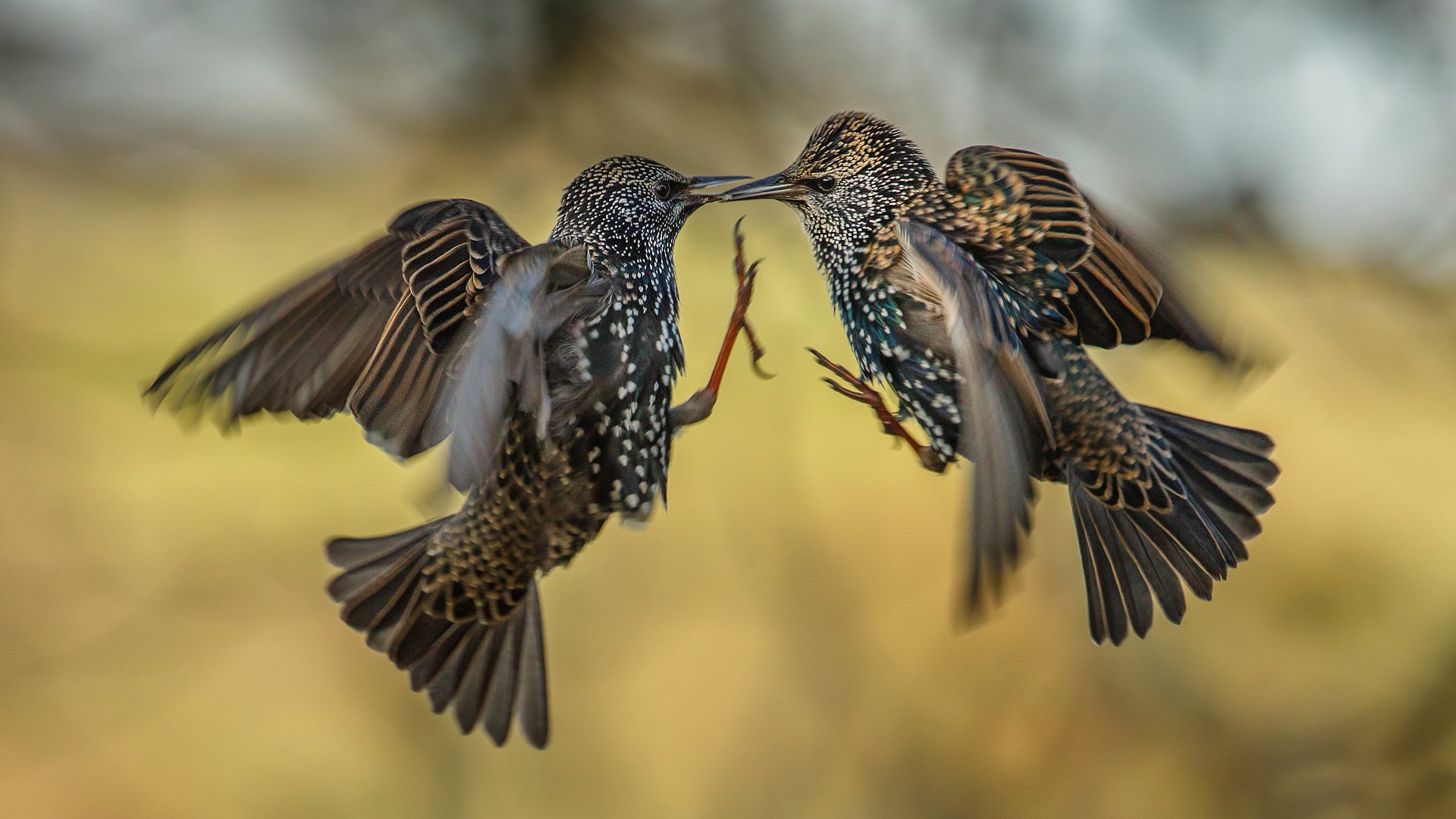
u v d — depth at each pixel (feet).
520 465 20.89
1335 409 39.60
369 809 37.60
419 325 19.08
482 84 36.86
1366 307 34.47
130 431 40.70
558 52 36.45
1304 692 36.24
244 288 40.19
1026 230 22.12
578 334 21.17
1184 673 36.32
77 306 40.09
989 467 17.88
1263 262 34.42
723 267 35.40
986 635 36.73
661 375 22.29
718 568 39.04
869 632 37.81
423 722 38.52
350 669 39.19
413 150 37.50
